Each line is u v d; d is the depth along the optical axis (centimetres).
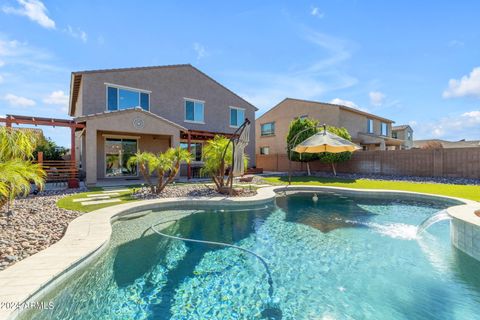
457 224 492
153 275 419
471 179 1439
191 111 1864
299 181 1533
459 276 418
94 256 435
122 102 1555
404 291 376
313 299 356
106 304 340
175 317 317
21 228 540
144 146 1645
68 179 1195
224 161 1055
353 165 1989
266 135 2992
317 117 2441
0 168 462
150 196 956
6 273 343
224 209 862
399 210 877
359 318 316
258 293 371
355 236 610
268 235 618
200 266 453
